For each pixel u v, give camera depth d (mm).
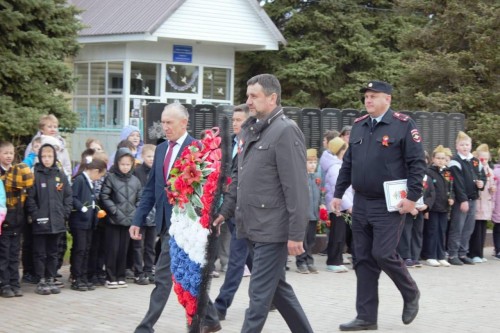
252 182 6805
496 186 15000
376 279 8648
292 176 6656
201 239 7266
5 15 13531
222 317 8852
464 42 23469
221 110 13672
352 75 26781
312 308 9742
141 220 8156
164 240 7793
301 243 6645
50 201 10117
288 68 26438
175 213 7445
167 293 7707
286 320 7059
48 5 14305
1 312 9086
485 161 14758
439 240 13977
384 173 8367
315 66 26422
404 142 8367
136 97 24047
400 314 9445
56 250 10297
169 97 24672
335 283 11578
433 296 10742
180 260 7398
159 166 7926
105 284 10906
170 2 23531
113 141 23750
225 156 7230
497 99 22188
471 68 22500
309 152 12531
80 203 10422
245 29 25188
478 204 14555
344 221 12617
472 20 22734
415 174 8297
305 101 26328
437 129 17344
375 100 8469
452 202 13953
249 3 25031
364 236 8578
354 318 9172
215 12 24500
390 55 27219
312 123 15055
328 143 12852
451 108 22000
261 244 6773
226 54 25875
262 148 6766
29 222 10094
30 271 10938
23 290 10430
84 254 10531
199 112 13508
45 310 9242
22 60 13906
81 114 25125
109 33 23422
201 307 7289
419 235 13602
